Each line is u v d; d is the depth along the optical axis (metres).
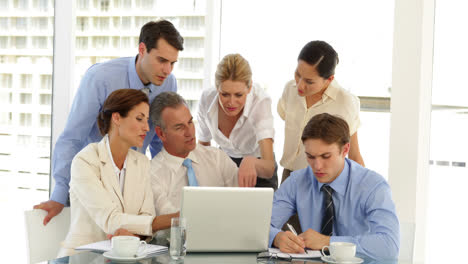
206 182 2.51
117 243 1.73
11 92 3.20
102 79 2.60
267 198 1.86
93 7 3.36
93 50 3.37
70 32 3.29
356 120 2.71
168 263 1.68
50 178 3.27
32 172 3.24
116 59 2.69
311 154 2.05
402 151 2.91
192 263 1.70
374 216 2.06
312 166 2.08
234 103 2.50
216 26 3.42
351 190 2.14
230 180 2.58
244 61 2.46
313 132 2.03
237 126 2.74
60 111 3.28
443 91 3.01
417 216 2.93
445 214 3.03
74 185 2.16
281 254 1.86
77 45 3.35
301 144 2.78
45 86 3.27
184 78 3.47
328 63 2.49
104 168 2.18
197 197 1.80
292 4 3.30
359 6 3.16
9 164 3.21
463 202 3.00
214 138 2.85
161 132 2.40
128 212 2.20
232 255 1.83
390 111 2.93
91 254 1.79
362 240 1.94
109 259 1.72
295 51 3.31
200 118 2.89
